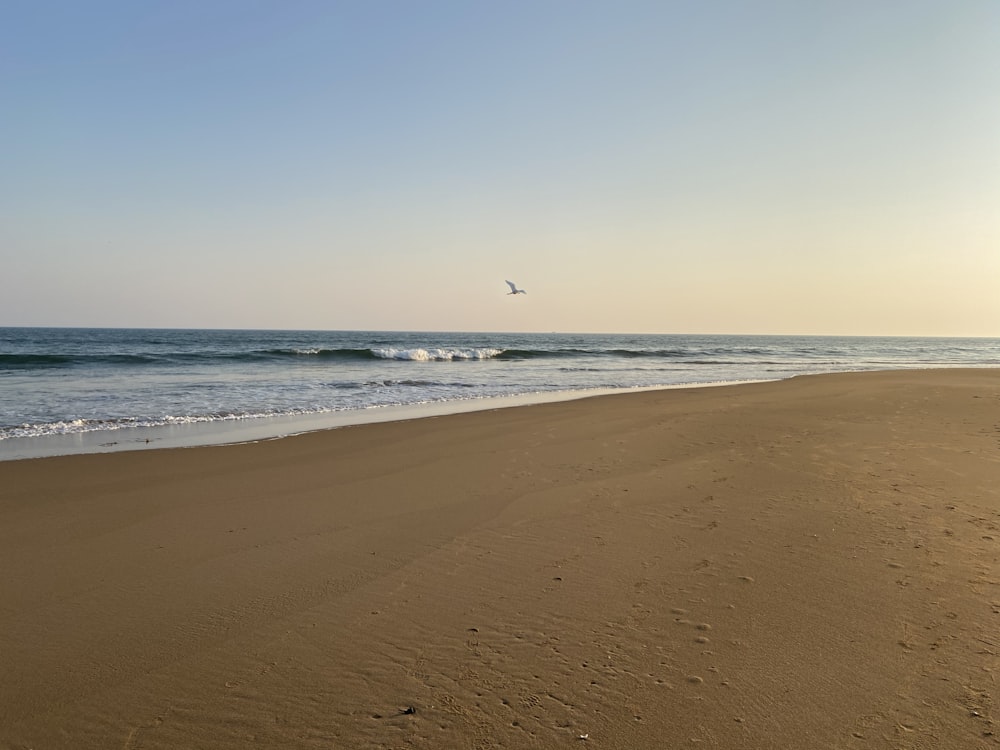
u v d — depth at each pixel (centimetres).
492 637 401
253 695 339
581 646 388
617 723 311
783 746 293
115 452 991
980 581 474
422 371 3031
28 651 386
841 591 461
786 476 816
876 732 302
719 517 646
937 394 1895
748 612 430
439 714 320
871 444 1039
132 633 409
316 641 398
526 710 323
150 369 2855
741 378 2898
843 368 3869
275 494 748
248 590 476
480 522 640
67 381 2202
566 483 796
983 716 311
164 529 617
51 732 309
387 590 475
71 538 590
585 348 6862
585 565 521
